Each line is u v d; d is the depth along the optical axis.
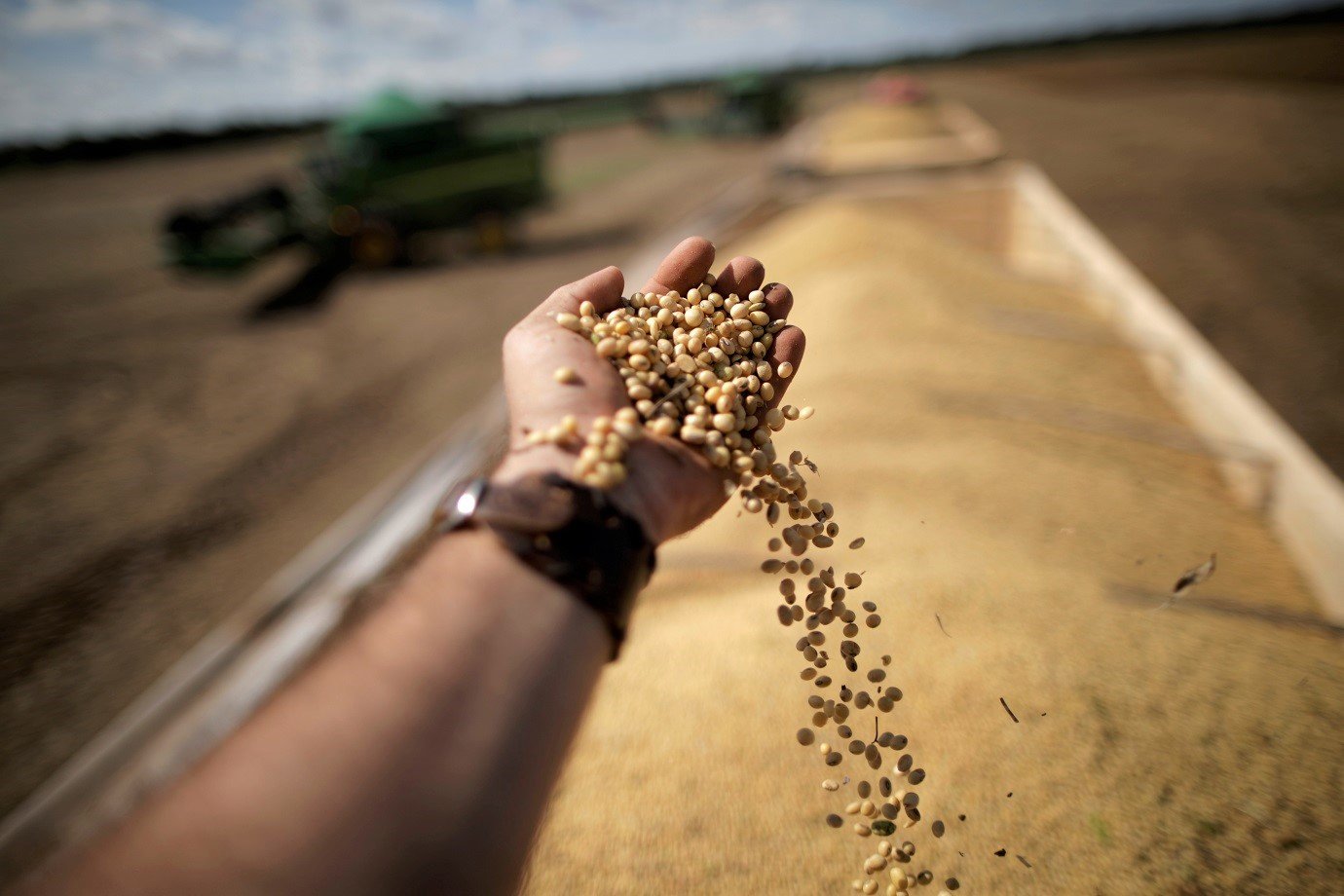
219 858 0.45
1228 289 7.46
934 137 14.77
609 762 1.66
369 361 7.20
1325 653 1.96
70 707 3.25
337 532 4.29
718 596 2.41
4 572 4.30
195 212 9.59
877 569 2.33
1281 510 3.17
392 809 0.50
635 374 0.97
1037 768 1.48
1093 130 18.97
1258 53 45.59
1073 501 3.08
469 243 11.52
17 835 2.45
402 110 10.47
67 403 6.72
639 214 13.40
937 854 1.37
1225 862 1.31
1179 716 1.58
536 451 0.80
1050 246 7.14
